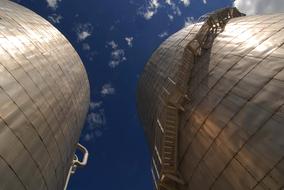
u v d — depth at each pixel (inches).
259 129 500.4
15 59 722.8
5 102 584.4
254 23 858.1
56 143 794.8
